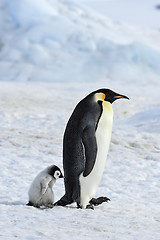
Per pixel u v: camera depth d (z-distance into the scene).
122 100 72.75
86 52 160.75
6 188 17.88
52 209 14.20
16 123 39.41
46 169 14.28
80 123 15.10
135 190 19.41
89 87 101.44
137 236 11.41
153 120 39.41
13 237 10.33
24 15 175.50
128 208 15.70
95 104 15.36
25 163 23.28
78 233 11.25
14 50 157.88
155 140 31.80
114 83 126.25
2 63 151.00
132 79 140.50
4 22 174.38
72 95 78.94
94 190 15.46
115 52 155.88
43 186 13.90
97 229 11.90
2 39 165.50
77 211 14.31
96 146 15.02
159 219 13.95
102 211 14.77
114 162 25.02
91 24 188.50
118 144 30.08
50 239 10.43
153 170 23.56
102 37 170.00
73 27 173.38
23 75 143.88
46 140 30.55
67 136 15.29
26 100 63.81
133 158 26.27
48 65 150.25
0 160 23.67
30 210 13.64
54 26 170.12
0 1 183.50
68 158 15.20
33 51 156.50
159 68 148.62
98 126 15.15
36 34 165.00
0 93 71.94
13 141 29.05
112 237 11.12
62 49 161.50
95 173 15.23
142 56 151.00
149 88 106.88
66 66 150.38
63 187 18.81
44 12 180.25
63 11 199.88
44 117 45.00
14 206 14.00
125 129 37.12
